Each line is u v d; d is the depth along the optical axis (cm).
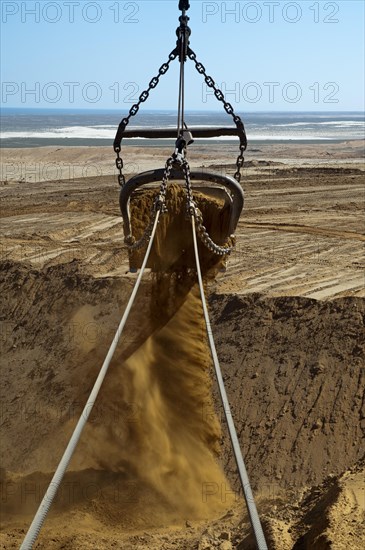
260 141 9681
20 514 1043
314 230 2409
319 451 1184
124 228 1059
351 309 1447
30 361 1669
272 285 1705
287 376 1347
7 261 2044
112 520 966
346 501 709
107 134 11631
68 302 1784
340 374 1314
